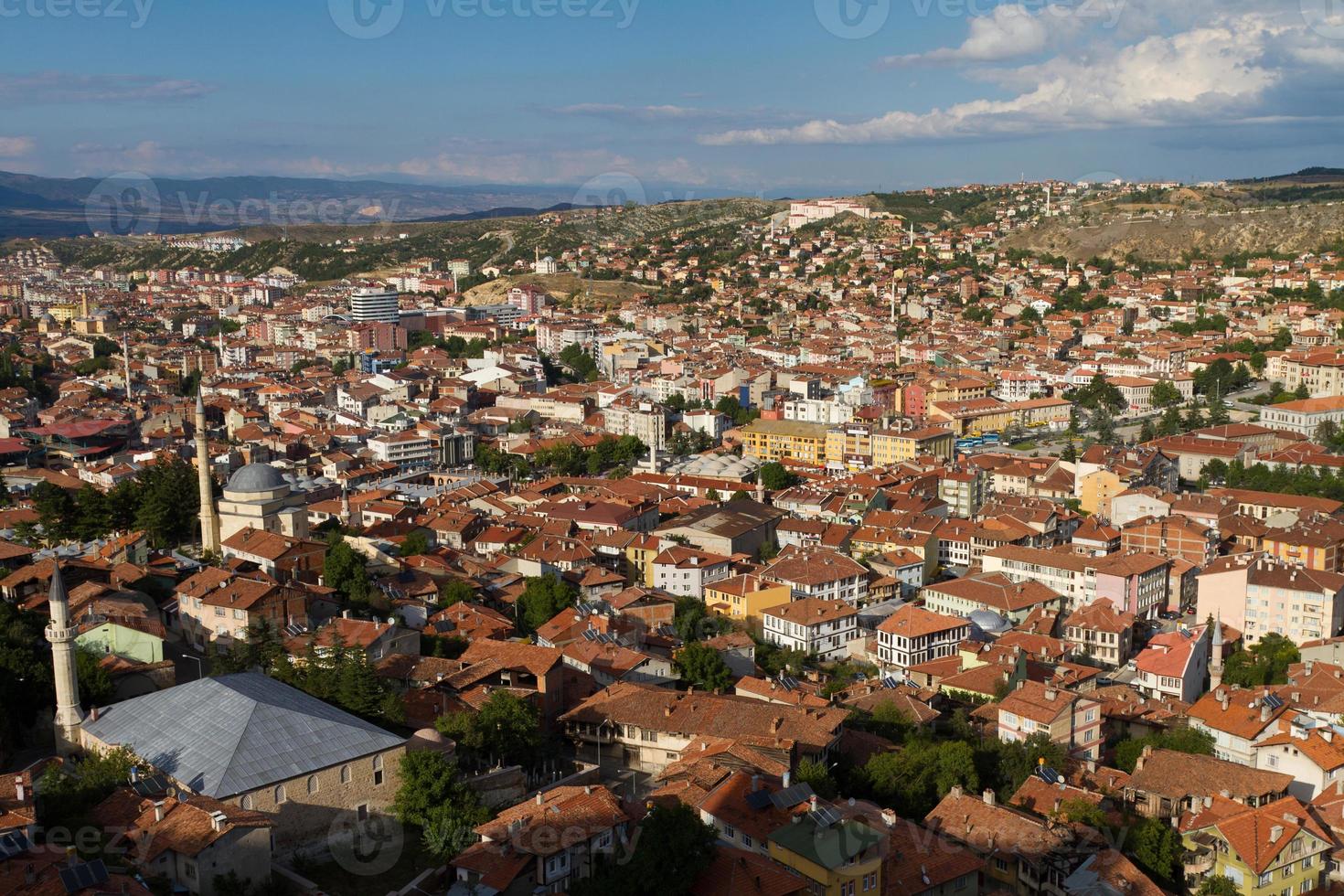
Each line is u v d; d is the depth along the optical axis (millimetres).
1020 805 171000
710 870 135750
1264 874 161750
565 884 140750
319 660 180250
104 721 158875
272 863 141750
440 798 151625
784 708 188250
